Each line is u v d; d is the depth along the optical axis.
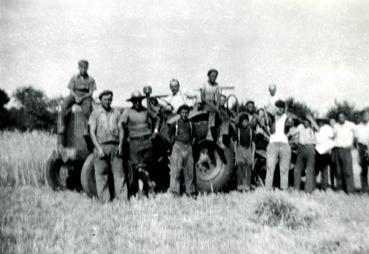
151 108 7.86
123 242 5.15
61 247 4.96
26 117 13.36
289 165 7.96
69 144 7.85
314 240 5.38
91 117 7.13
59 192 7.73
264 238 5.36
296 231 5.77
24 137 10.28
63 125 7.72
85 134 7.68
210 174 8.09
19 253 4.73
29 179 8.65
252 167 8.41
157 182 8.34
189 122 7.56
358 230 5.70
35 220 5.90
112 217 6.12
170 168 7.58
